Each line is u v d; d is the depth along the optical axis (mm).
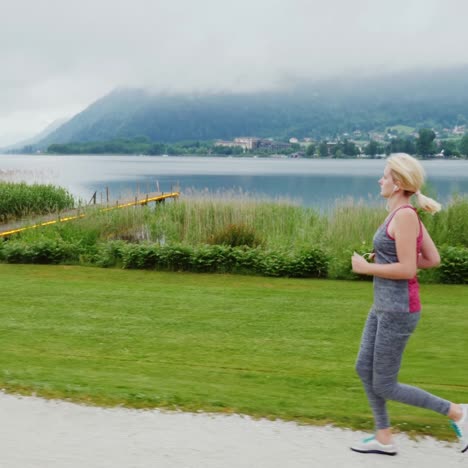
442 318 12047
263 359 9266
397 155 5234
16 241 20359
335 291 14797
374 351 5289
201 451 5379
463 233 18734
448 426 6031
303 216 22922
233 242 19828
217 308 12750
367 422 6043
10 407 6383
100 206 26125
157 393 6871
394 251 5133
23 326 11078
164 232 21891
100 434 5730
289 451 5387
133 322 11500
